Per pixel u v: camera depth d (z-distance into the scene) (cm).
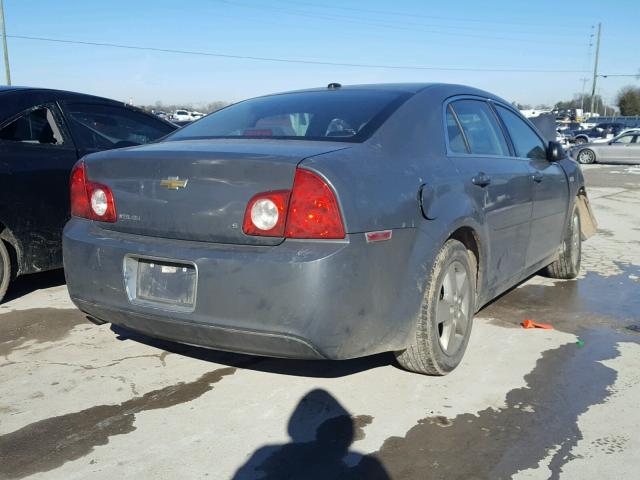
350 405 319
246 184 276
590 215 603
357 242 270
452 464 267
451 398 326
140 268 304
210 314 277
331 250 264
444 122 369
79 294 325
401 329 303
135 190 306
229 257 273
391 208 290
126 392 335
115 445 282
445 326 346
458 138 379
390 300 291
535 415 309
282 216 269
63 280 568
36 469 264
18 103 494
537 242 469
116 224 315
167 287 293
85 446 282
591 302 507
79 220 336
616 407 318
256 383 345
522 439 286
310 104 370
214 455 274
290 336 266
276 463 268
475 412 312
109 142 555
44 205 487
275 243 271
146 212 302
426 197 313
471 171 364
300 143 310
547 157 485
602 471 261
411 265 302
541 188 462
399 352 337
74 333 425
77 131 529
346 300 268
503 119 452
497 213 388
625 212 1072
